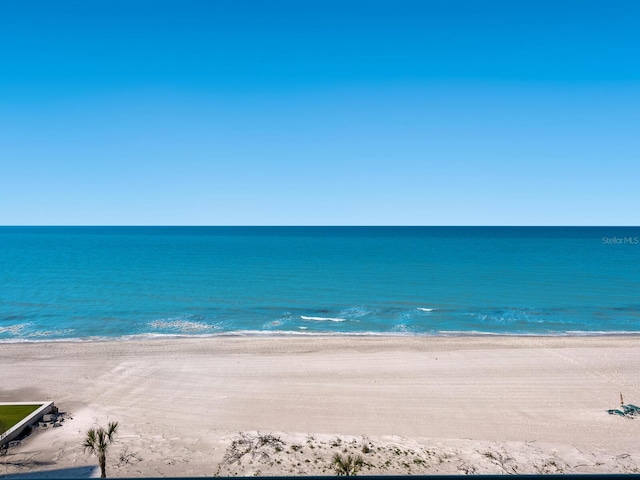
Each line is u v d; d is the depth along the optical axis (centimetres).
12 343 3681
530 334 4056
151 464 1744
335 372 2902
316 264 9456
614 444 1967
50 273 7900
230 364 3072
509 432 2103
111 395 2555
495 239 19125
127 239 19600
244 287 6544
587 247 14162
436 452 1861
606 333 4088
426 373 2877
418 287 6550
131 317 4709
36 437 2008
